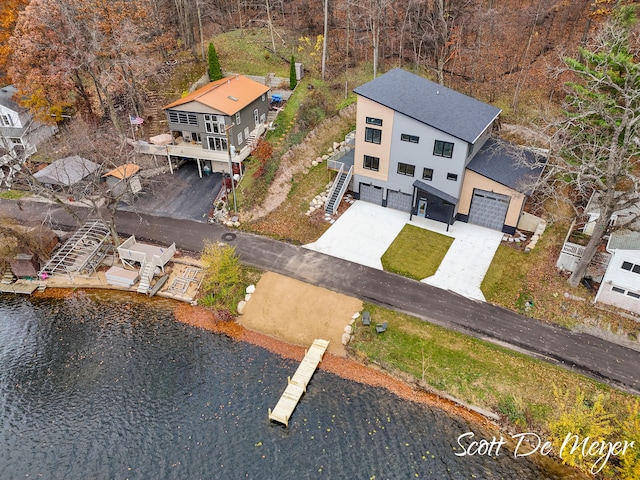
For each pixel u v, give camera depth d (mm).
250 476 22484
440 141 35594
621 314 29500
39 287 34812
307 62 56906
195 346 29859
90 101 51719
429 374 27062
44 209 42031
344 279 33375
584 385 25625
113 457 23500
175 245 37312
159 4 58625
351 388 26859
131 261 35844
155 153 45031
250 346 29812
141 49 49250
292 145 46094
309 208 41219
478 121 36562
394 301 31469
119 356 29203
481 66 53188
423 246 36500
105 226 36156
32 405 26281
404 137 37000
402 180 39219
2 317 32375
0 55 49625
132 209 41500
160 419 25297
